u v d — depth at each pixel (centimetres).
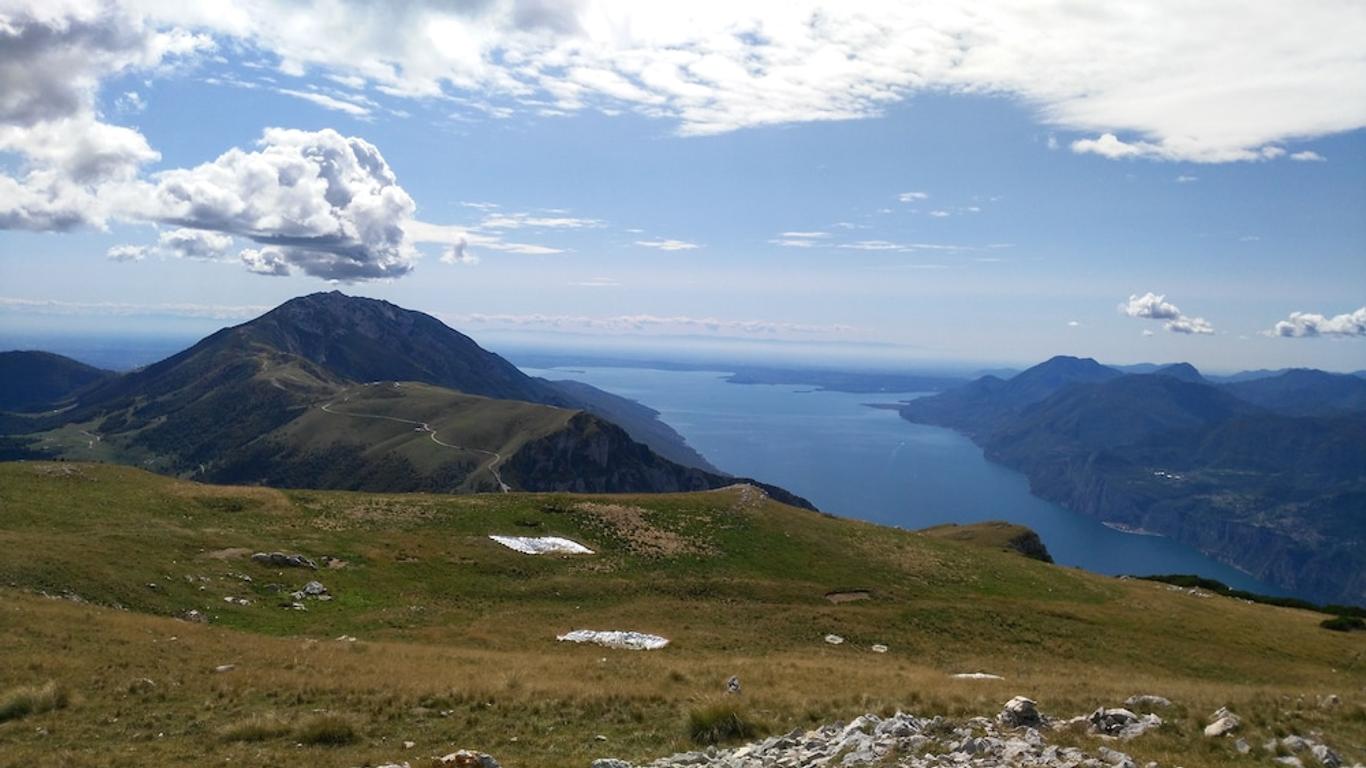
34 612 3056
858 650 4316
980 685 2817
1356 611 7794
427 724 2073
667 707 2278
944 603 5519
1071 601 6431
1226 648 5162
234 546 4988
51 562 3903
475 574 5384
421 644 3762
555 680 2684
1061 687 2783
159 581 4116
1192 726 1948
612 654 3781
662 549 6431
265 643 3197
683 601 5197
